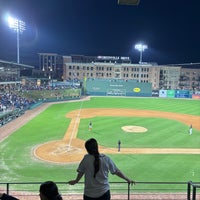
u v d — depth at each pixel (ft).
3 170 82.38
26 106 207.82
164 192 66.39
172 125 155.22
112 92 330.34
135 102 272.72
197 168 86.07
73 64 401.08
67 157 96.32
